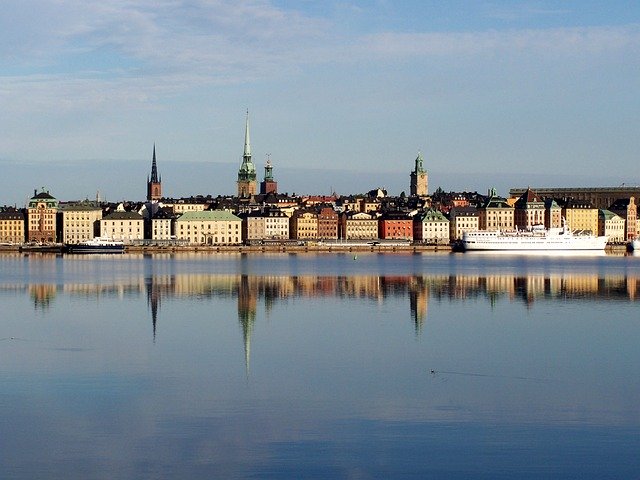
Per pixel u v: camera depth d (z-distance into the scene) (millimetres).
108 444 78250
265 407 89562
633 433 81125
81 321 151500
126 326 144750
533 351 120250
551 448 77125
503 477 71062
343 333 136375
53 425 83375
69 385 98688
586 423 84125
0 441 78938
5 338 131250
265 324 146875
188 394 94688
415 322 149250
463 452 76062
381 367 109062
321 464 73500
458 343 126688
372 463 73688
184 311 166625
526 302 183375
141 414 86938
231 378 102625
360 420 85062
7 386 98062
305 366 109562
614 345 125125
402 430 81938
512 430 82000
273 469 72562
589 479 70688
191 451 76438
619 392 95938
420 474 71562
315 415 86688
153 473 71875
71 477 71188
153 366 109188
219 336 133375
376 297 194750
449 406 89938
